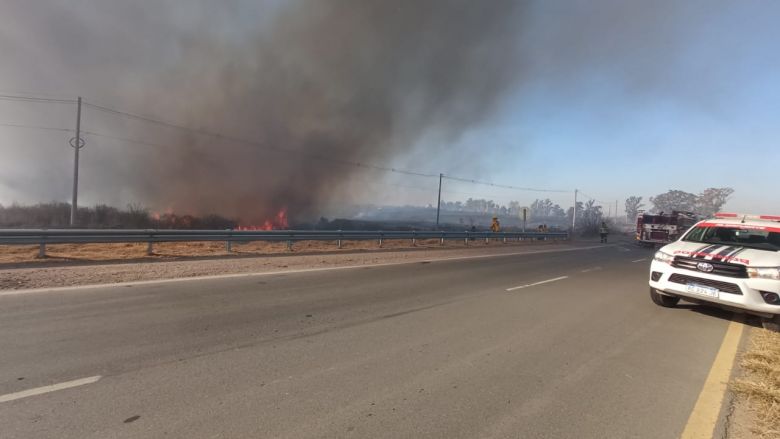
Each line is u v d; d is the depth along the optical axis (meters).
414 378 4.32
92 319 6.10
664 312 7.78
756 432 3.40
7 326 5.68
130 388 3.86
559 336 6.00
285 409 3.55
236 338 5.44
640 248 31.08
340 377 4.28
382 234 21.52
